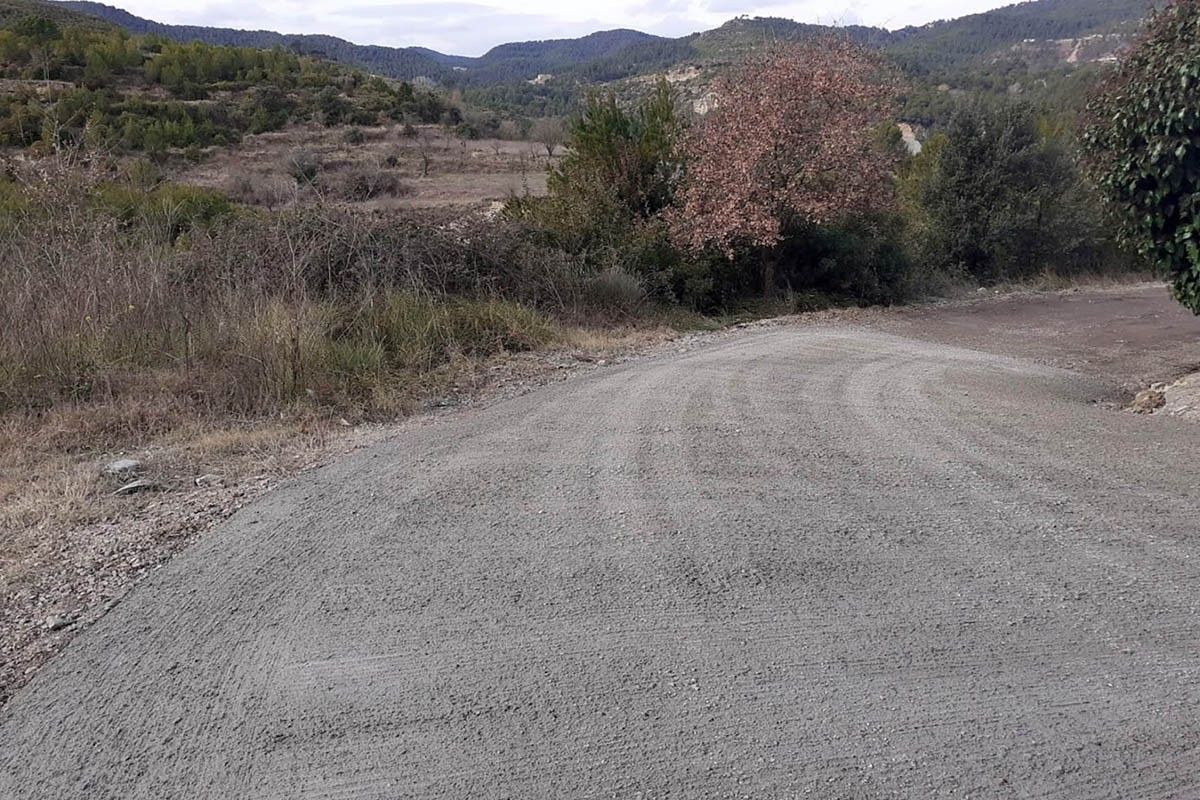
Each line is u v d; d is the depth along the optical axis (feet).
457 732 9.92
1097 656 11.28
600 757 9.45
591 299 43.52
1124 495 17.12
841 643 11.67
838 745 9.60
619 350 36.81
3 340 25.40
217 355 26.99
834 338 41.29
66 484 18.51
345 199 46.14
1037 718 10.02
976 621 12.20
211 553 14.89
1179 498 16.93
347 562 14.35
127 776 9.38
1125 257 76.28
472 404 26.68
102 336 26.84
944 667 11.09
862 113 51.83
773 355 34.99
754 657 11.35
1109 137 28.12
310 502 17.22
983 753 9.43
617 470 18.81
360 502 17.12
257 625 12.40
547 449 20.57
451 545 14.93
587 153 55.16
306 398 25.59
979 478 18.21
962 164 69.97
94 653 11.83
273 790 9.08
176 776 9.35
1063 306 57.67
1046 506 16.52
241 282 31.40
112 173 43.68
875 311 53.72
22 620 12.87
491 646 11.70
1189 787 8.87
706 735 9.78
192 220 40.86
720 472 18.63
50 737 10.08
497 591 13.24
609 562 14.16
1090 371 36.27
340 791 9.04
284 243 35.27
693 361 33.37
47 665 11.62
